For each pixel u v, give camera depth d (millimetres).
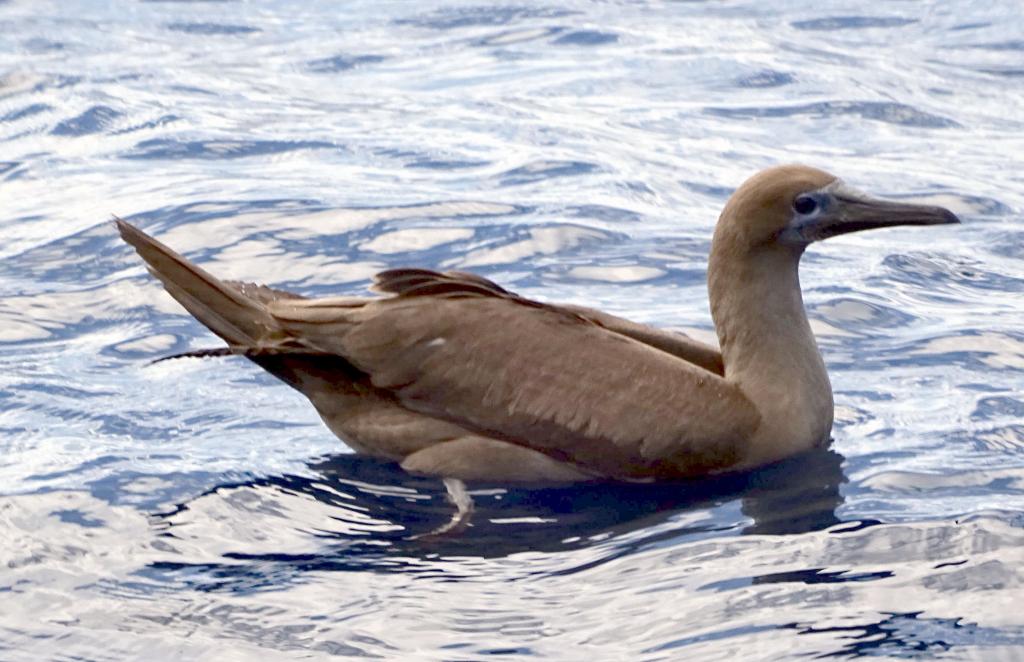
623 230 18312
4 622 9914
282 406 13719
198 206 18625
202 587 10391
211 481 12094
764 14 29719
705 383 12352
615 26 28516
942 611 9797
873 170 20672
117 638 9719
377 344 12266
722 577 10398
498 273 17000
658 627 9727
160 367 14492
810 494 11789
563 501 11891
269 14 29578
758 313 12664
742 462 12352
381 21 28969
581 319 12516
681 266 17219
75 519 11391
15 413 13406
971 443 12703
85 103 22875
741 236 12680
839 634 9539
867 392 13945
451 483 12094
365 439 12594
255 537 11180
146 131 21875
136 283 16422
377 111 23156
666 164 20828
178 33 27844
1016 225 18750
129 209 18609
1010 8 29875
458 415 12266
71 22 28266
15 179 19984
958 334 15289
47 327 15453
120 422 13250
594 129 22328
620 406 12117
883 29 28641
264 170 20250
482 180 19969
